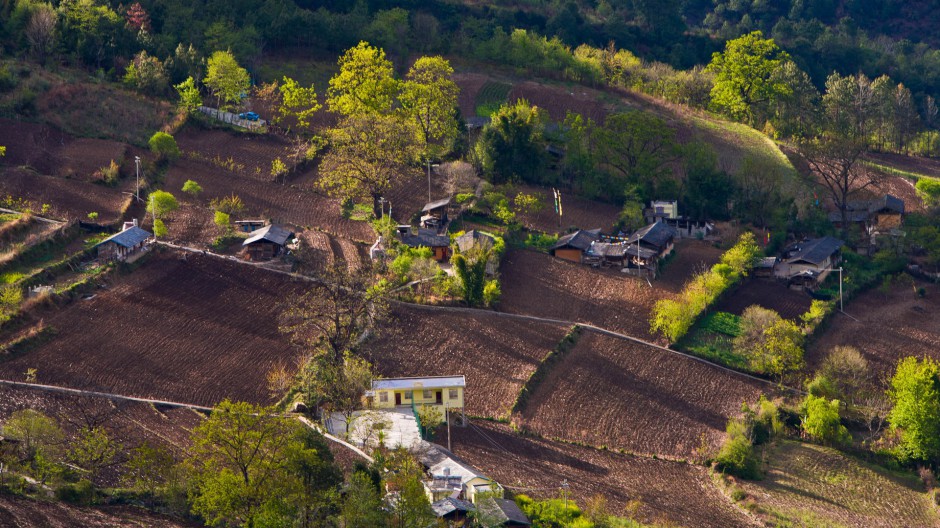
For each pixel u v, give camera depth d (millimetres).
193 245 115625
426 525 68812
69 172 124625
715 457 92125
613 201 146750
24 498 66750
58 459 73688
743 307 120125
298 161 142375
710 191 145750
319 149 146750
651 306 117375
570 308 115875
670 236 131875
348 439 85625
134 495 70625
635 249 126375
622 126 150250
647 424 96938
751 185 147375
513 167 147500
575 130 150250
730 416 99750
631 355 107625
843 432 97000
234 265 112875
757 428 97562
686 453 93500
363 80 150500
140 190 126312
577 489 84125
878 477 93312
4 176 120688
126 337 95938
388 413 91500
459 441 89562
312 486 69625
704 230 140125
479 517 73625
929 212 144875
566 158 150000
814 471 93188
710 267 128750
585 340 109625
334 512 69562
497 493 78312
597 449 92250
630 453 92312
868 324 120375
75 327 95625
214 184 133000
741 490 87375
